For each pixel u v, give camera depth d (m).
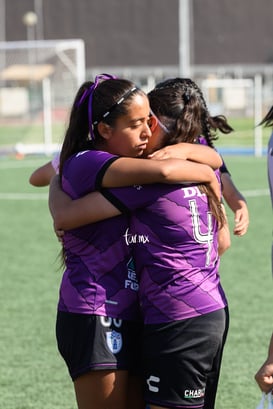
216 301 7.43
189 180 7.30
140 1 100.06
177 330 7.30
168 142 7.79
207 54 100.44
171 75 100.06
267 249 23.33
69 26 100.94
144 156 7.80
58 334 7.71
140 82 100.81
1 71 62.84
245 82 67.12
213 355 7.45
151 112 7.71
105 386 7.45
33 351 14.12
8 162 53.28
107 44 101.06
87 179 7.47
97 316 7.41
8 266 21.48
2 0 101.19
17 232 26.97
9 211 31.97
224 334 7.54
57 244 24.62
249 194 35.59
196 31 100.19
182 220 7.31
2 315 16.53
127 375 7.59
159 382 7.43
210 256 7.50
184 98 7.88
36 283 19.45
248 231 26.28
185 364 7.33
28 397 11.89
